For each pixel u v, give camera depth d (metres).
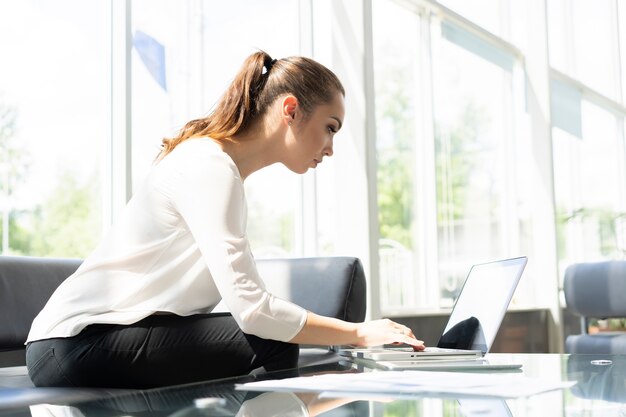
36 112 2.88
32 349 1.53
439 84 4.91
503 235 5.38
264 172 3.84
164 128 3.34
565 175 6.20
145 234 1.51
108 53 3.11
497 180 5.37
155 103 3.30
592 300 4.02
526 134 5.69
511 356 1.67
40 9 2.90
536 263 5.58
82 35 3.04
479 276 1.91
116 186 3.04
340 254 3.93
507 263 1.73
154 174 1.54
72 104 2.98
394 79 4.56
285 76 1.66
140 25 3.26
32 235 2.84
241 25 3.78
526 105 5.71
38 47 2.89
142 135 3.23
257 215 3.79
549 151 5.59
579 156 6.45
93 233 3.04
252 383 1.16
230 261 1.42
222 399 0.98
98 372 1.44
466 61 5.19
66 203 2.95
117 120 3.05
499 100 5.48
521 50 5.72
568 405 0.89
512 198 5.50
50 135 2.91
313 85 1.66
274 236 3.87
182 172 1.49
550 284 5.50
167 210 1.50
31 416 0.88
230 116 1.64
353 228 3.91
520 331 5.19
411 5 4.73
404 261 4.50
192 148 1.53
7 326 2.21
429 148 4.78
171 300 1.49
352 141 3.94
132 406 0.93
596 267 4.05
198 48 3.54
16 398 1.32
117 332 1.43
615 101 7.18
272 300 1.46
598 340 3.89
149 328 1.43
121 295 1.48
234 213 1.46
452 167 4.96
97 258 1.54
